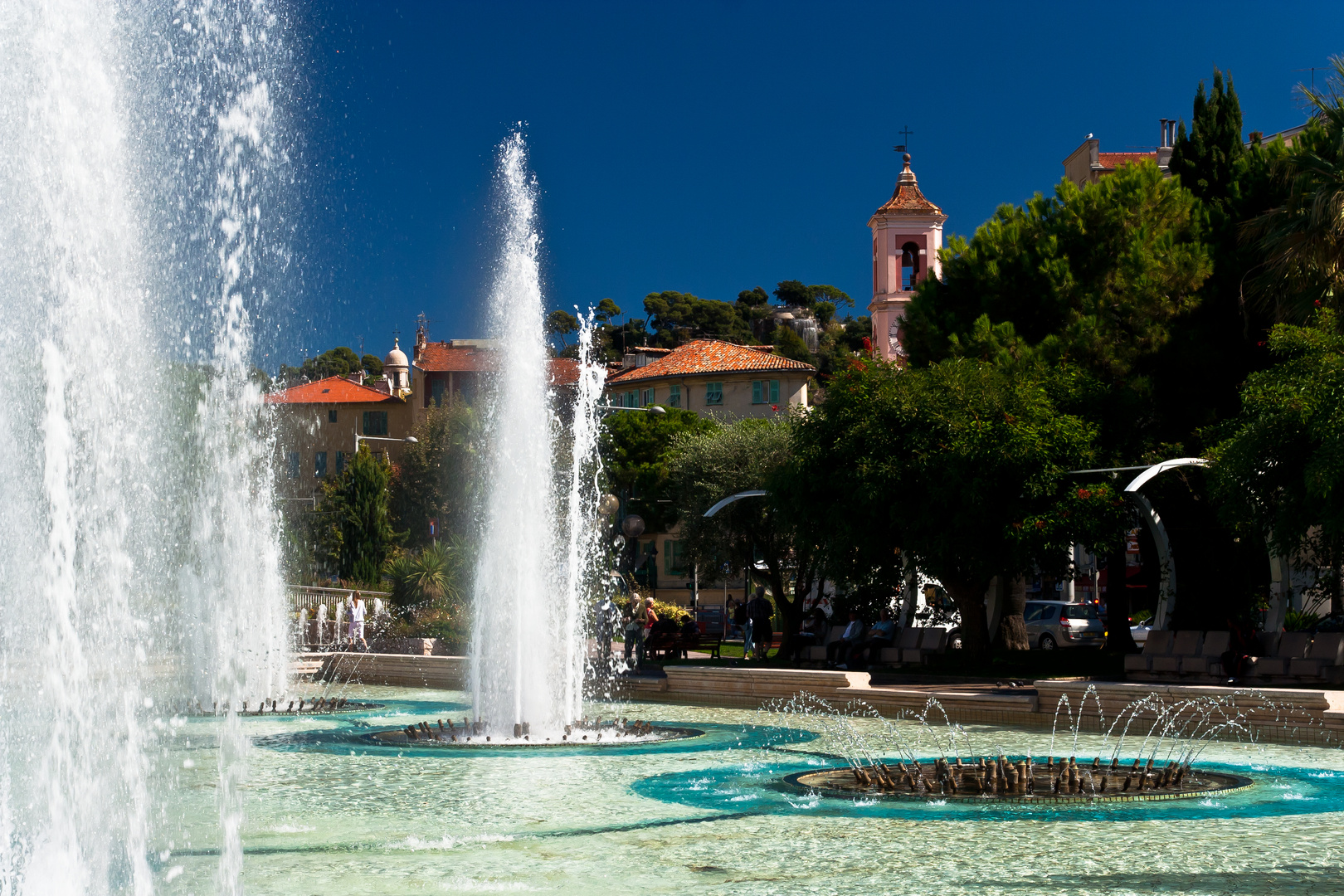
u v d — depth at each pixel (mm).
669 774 11750
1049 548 23594
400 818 9383
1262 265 25141
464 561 35406
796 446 27219
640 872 7383
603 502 26062
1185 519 30781
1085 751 13289
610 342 126812
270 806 9969
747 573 34906
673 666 20750
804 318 123438
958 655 27703
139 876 7227
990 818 9172
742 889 6879
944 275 32344
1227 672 19859
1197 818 9094
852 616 30250
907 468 24875
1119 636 32188
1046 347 27438
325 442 76812
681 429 63969
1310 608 36344
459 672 23906
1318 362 19000
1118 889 6742
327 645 31078
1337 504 18016
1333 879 6953
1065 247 28844
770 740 14633
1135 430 27031
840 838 8422
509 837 8586
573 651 17812
